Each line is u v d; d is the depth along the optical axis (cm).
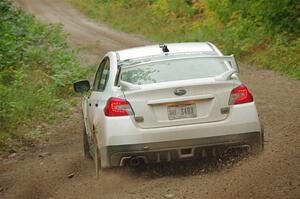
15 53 2245
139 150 877
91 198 882
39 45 2756
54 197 939
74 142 1448
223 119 890
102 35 4472
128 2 5647
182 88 883
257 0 3000
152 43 3950
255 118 902
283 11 2733
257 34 2842
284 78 2191
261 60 2567
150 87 893
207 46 1046
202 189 833
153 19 4678
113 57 1027
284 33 2702
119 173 942
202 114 887
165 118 884
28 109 1716
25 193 1000
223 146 890
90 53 3428
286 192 756
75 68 2417
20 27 2866
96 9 5903
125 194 866
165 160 891
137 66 963
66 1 6981
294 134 1175
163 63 962
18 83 1862
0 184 1089
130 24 4875
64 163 1195
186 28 4088
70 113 1828
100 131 922
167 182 902
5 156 1355
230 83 900
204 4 4291
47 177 1088
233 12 3403
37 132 1556
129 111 887
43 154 1317
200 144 881
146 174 965
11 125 1536
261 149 923
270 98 1756
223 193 791
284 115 1445
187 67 950
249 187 798
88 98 1162
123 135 880
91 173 1073
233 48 2898
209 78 917
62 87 2111
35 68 2291
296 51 2486
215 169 957
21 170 1191
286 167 876
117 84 941
